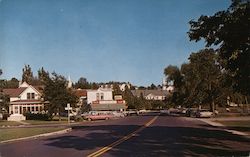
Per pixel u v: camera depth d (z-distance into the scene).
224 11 21.88
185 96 89.31
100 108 111.75
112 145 22.42
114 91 137.62
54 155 18.55
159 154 18.08
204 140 25.19
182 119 61.69
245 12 20.97
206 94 80.69
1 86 72.25
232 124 44.53
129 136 28.64
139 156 17.42
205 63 78.94
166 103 168.88
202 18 22.50
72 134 33.22
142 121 56.53
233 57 21.47
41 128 43.00
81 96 123.38
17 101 93.06
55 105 66.56
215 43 22.64
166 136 28.34
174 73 94.44
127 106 137.75
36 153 19.75
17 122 63.28
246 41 21.34
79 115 74.19
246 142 23.88
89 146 22.45
